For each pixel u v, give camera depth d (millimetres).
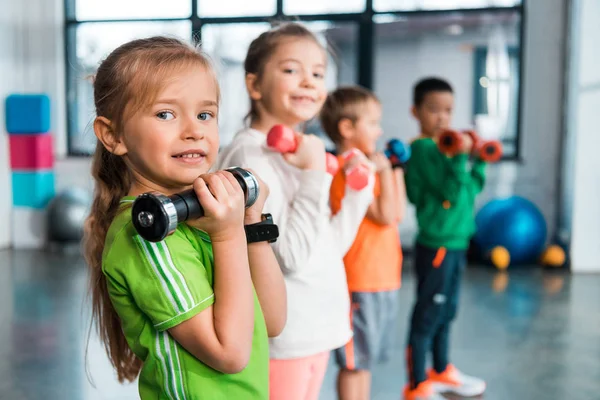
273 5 5855
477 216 5527
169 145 957
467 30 6383
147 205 827
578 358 3127
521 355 3170
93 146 1123
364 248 2094
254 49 1592
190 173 974
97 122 1012
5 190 5984
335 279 1503
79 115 6277
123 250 940
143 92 948
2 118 5918
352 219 1651
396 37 6488
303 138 1403
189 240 978
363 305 2090
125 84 959
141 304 927
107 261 953
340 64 7078
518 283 4742
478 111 6457
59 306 3959
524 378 2863
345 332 1531
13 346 3215
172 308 911
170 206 832
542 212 5766
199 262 968
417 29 6445
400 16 5707
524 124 5715
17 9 6125
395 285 2184
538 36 5605
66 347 3205
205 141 984
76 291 4344
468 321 3766
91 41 6168
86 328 3500
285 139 1380
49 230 5770
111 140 1007
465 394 2654
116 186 1099
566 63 5578
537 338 3441
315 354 1473
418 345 2523
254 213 1097
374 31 5738
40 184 5984
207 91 995
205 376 963
